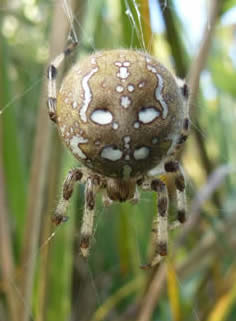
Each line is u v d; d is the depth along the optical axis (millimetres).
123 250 62
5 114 52
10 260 51
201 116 68
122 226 61
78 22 51
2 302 57
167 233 47
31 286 51
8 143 52
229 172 60
